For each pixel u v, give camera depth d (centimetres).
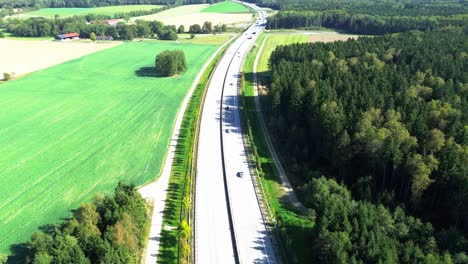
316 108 9788
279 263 6444
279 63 14638
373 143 8106
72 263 5562
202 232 7156
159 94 14638
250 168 9344
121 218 6481
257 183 8712
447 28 18500
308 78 11844
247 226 7300
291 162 9756
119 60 19900
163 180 8838
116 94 14675
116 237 6053
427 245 6338
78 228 6222
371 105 9381
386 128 8400
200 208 7825
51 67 18525
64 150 10206
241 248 6750
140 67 18525
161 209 7819
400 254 5919
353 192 8356
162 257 6562
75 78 16738
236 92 14838
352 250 5938
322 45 16300
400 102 9706
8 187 8569
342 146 8588
